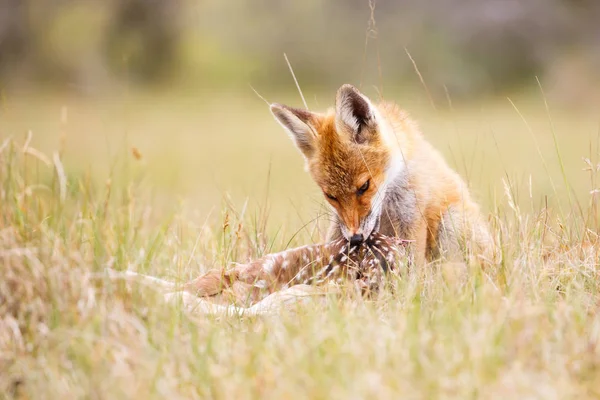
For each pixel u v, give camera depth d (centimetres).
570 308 784
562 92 4662
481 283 859
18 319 809
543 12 5262
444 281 900
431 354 693
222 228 1116
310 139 1151
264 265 993
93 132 3872
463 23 5338
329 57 6009
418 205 1095
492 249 992
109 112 4856
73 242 908
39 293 816
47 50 5988
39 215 1048
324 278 962
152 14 6431
